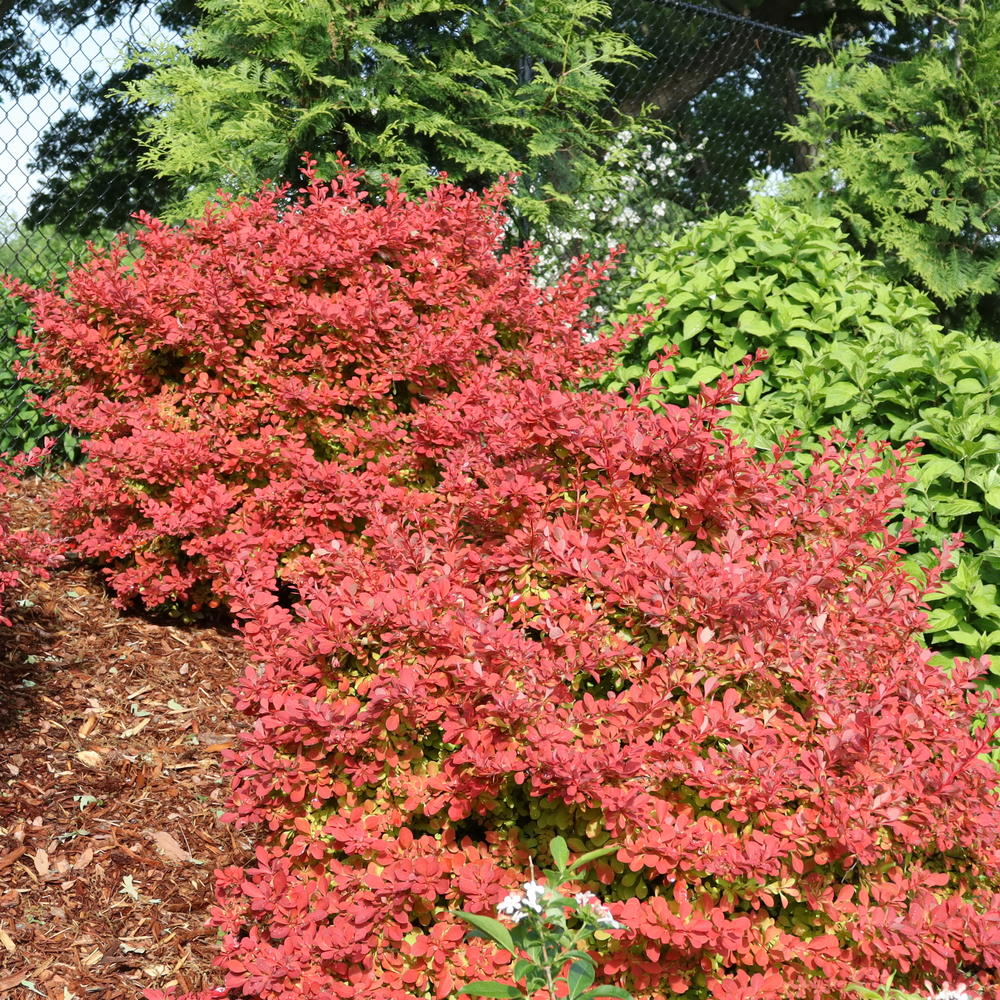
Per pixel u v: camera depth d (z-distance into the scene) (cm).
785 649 213
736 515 251
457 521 260
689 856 187
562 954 168
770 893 196
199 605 379
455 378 385
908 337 367
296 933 198
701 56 1190
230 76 607
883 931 191
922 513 330
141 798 292
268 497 360
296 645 219
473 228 419
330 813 216
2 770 287
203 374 376
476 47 717
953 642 326
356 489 344
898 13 1399
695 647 208
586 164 785
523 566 238
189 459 364
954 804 211
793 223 442
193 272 383
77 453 523
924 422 348
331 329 388
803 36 897
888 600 246
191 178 637
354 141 627
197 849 278
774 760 196
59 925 243
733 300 411
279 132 607
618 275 762
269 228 402
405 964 194
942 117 784
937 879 202
